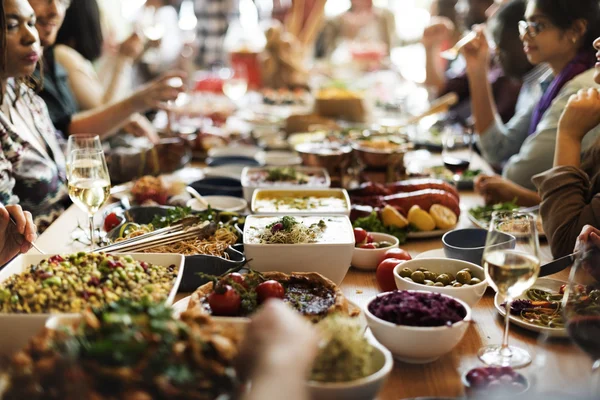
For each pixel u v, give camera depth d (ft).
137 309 3.49
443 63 19.25
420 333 4.14
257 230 5.90
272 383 2.94
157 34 17.79
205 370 3.23
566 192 6.34
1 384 3.07
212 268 5.49
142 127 11.60
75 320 3.75
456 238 6.35
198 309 4.47
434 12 19.61
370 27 25.22
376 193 7.62
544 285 5.66
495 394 3.63
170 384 3.06
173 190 8.40
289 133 13.10
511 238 4.37
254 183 8.22
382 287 5.57
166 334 3.25
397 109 15.78
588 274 4.42
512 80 11.32
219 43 25.75
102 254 4.93
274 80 18.26
